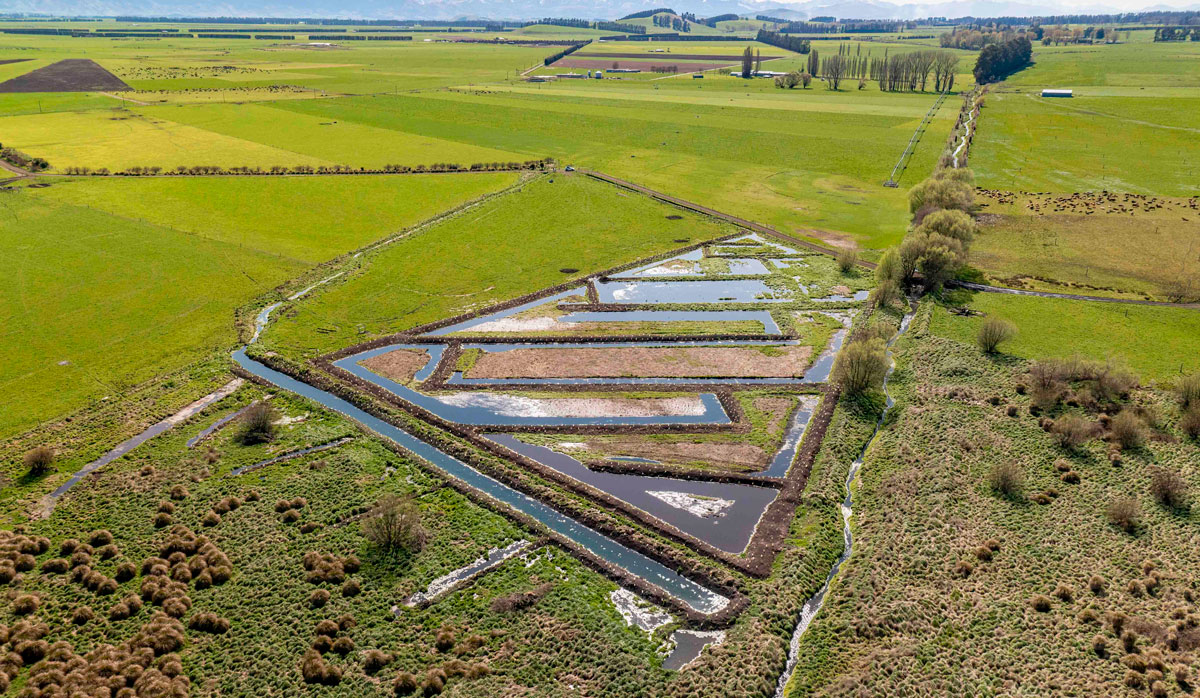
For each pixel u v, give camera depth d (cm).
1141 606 4544
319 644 4341
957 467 5988
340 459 6097
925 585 4809
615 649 4350
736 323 8731
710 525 5447
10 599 4641
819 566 5012
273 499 5612
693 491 5825
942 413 6731
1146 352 7650
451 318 8769
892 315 8838
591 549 5209
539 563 5025
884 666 4209
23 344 7769
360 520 5403
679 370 7700
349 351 7931
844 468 6059
